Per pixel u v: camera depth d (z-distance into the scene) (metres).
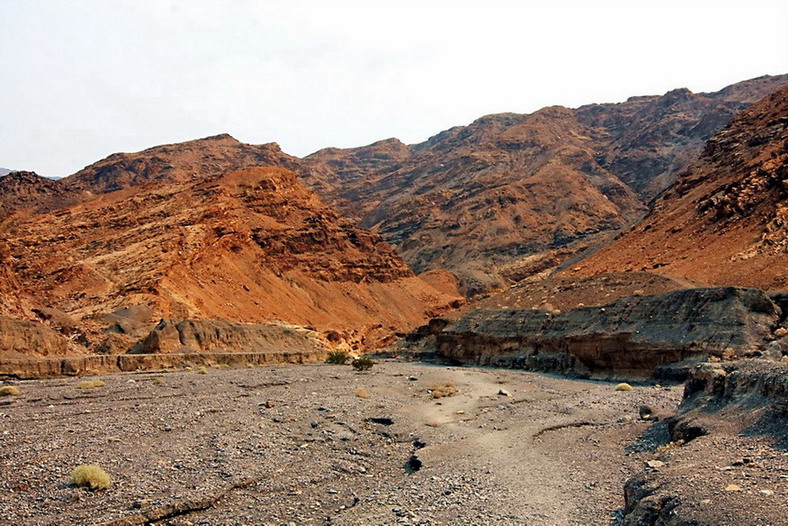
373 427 29.11
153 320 78.81
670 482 14.56
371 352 96.62
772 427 17.31
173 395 35.72
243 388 40.66
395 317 141.38
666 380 45.41
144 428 25.84
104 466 20.23
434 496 18.36
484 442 25.58
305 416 30.38
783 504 12.30
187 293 93.88
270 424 28.06
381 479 21.17
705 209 80.94
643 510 13.72
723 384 21.77
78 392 36.41
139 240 107.88
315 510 17.81
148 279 89.31
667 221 88.12
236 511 17.42
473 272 197.50
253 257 124.00
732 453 16.34
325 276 138.88
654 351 48.62
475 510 16.89
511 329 68.75
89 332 69.56
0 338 49.75
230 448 23.39
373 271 152.88
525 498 17.70
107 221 117.12
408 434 27.92
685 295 51.22
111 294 85.25
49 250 103.94
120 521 15.98
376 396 38.53
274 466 21.69
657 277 63.34
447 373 57.09
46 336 53.59
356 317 130.88
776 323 44.94
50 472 19.28
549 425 28.64
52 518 15.91
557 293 75.38
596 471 20.14
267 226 138.88
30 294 83.31
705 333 45.84
